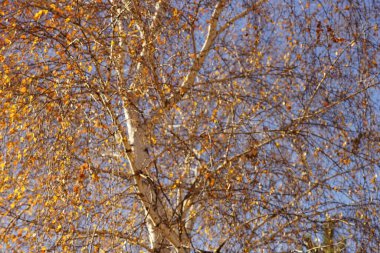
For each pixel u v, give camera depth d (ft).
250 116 23.32
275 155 23.40
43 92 19.60
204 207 21.79
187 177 23.03
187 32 24.62
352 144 24.54
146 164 21.93
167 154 23.34
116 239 19.67
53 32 21.31
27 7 21.68
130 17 22.57
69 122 19.35
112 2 22.07
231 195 20.92
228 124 22.25
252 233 21.08
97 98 20.25
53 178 18.89
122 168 21.49
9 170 19.70
